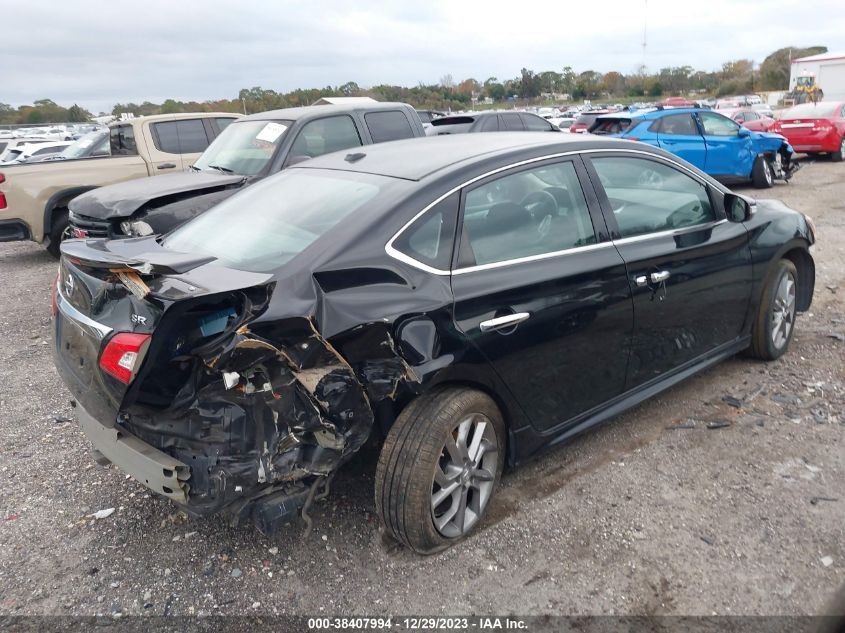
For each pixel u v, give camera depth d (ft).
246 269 9.64
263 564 10.12
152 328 8.43
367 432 9.33
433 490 9.89
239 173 24.03
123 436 9.36
